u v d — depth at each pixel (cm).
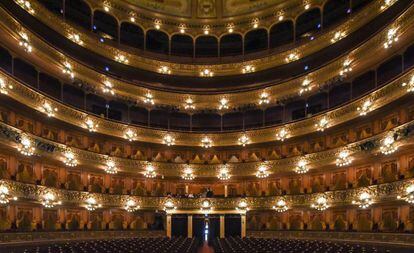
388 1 2728
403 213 2552
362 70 2950
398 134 2347
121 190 3584
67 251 2152
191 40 4259
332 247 2325
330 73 3152
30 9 2897
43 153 2664
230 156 3862
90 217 3325
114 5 3753
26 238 2495
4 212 2556
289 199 3322
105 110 3750
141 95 3719
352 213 3016
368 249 2184
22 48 2595
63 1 3250
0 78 2270
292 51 3653
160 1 4000
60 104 2886
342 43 3262
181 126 4128
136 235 3491
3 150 2484
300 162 3253
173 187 3850
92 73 3309
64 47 3353
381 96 2569
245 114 4069
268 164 3472
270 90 3641
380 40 2577
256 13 3969
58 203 2806
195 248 2788
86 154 3117
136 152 3719
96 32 3822
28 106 2564
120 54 3716
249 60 3906
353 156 2794
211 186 3888
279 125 3491
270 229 3556
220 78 4034
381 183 2548
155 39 4222
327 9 3700
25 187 2498
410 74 2281
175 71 3991
